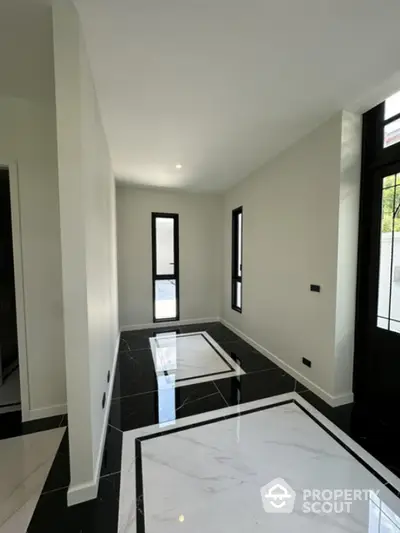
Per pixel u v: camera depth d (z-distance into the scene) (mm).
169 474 1537
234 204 4312
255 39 1388
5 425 1997
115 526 1238
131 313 4504
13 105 1978
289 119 2219
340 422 2020
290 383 2639
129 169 3438
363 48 1453
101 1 1169
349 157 2125
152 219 4551
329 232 2236
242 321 4055
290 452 1711
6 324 3053
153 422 2033
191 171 3543
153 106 2004
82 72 1323
